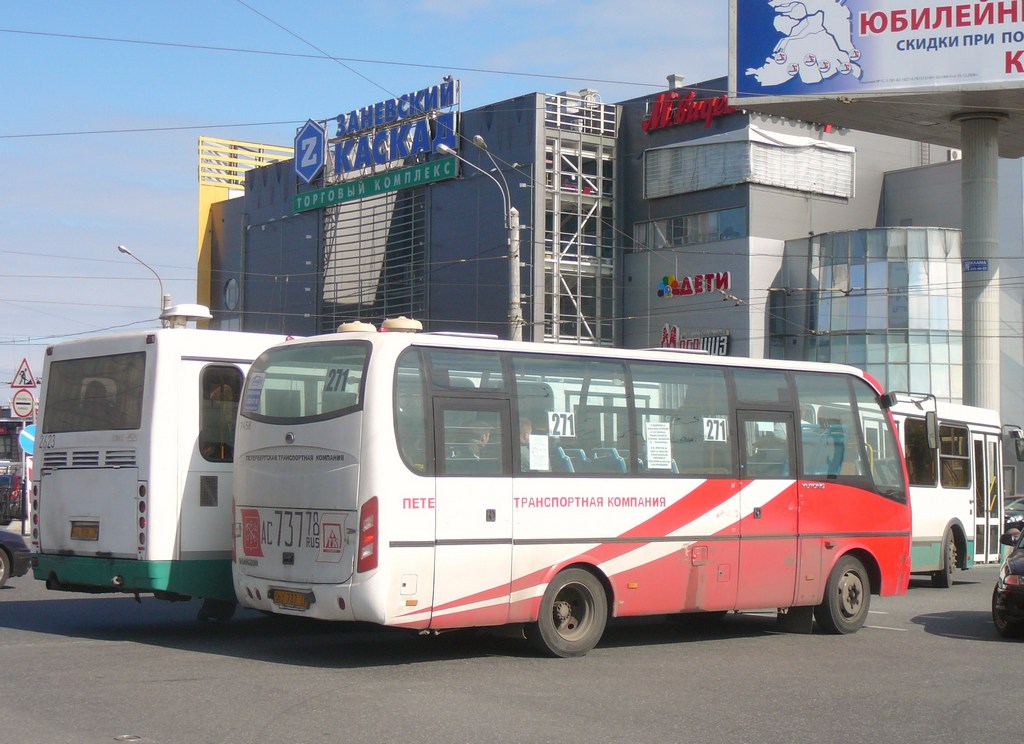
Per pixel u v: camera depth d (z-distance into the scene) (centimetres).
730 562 1287
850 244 4581
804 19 3522
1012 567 1368
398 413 1057
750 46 3584
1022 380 5119
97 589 1307
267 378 1156
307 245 6219
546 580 1136
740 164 4828
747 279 4759
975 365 3609
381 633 1341
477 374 1117
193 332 1254
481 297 5144
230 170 7369
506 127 5119
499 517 1106
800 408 1388
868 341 4491
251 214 6719
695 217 5009
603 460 1195
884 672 1103
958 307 4491
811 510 1372
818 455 1397
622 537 1197
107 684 945
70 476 1295
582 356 1200
